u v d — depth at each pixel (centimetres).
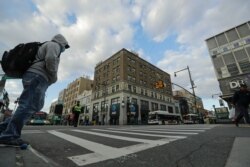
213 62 2425
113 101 3731
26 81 213
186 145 242
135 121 3500
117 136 360
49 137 314
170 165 149
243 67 2133
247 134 362
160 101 4512
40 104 226
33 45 231
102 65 4559
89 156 174
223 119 2086
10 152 153
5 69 222
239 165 143
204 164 151
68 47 280
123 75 3694
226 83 2203
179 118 3550
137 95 3819
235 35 2319
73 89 6419
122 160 162
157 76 4775
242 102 677
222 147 223
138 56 4306
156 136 360
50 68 224
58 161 153
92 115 4303
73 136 346
